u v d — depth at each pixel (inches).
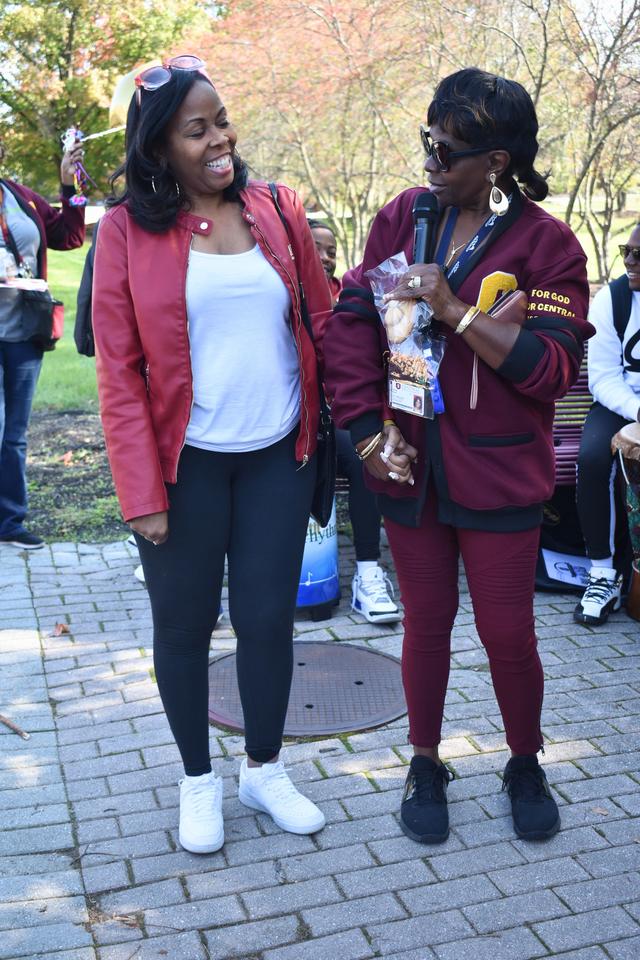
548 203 391.2
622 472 175.2
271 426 106.3
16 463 211.8
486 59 321.1
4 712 143.6
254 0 367.9
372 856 112.0
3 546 213.2
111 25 801.6
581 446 176.7
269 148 417.7
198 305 100.8
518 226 101.9
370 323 108.9
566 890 106.3
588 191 331.0
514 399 102.8
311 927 100.9
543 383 99.1
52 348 213.3
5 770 129.2
